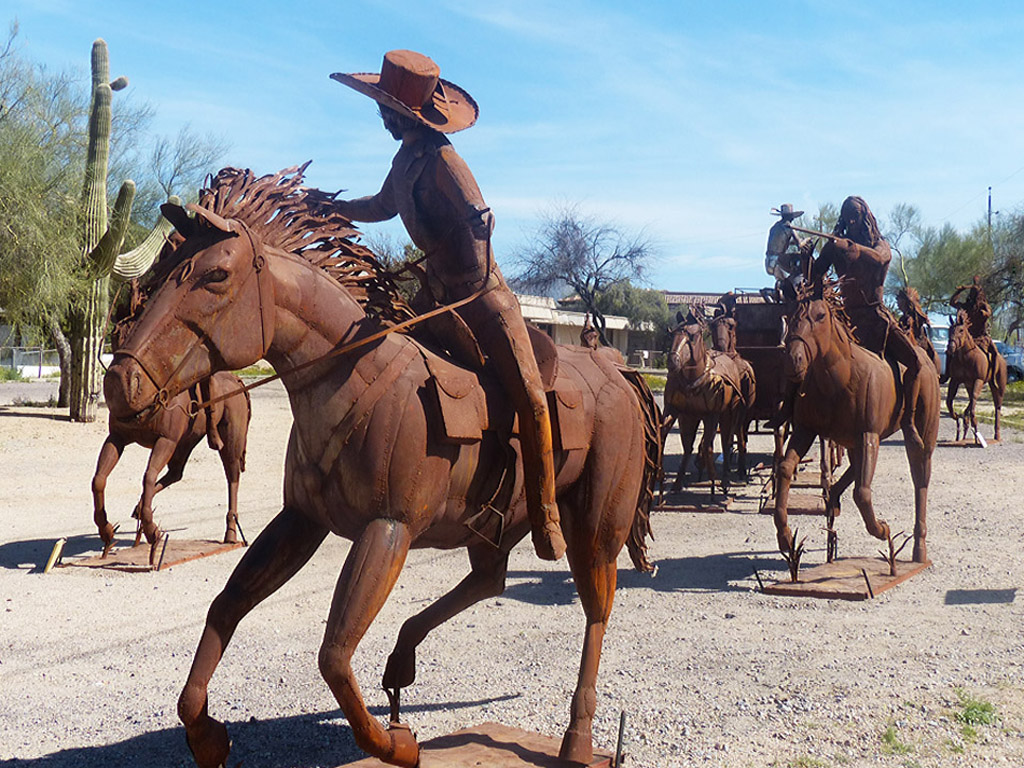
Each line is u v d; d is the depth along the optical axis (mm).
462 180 3975
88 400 21656
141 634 6988
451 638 6875
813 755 4676
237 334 3404
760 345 15906
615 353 5320
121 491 14086
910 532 11023
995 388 21484
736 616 7539
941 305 49031
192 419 9484
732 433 14344
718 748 4758
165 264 3434
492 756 4312
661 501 12922
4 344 44219
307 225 3908
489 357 4086
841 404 8711
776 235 15656
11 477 15086
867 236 10297
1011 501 13055
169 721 5238
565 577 8992
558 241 46281
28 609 7652
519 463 4148
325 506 3707
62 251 19406
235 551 10078
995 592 8227
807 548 10375
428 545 4098
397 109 3949
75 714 5348
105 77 21000
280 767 4613
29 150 19281
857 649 6555
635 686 5758
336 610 3473
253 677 6004
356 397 3627
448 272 4066
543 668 6137
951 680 5816
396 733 3727
